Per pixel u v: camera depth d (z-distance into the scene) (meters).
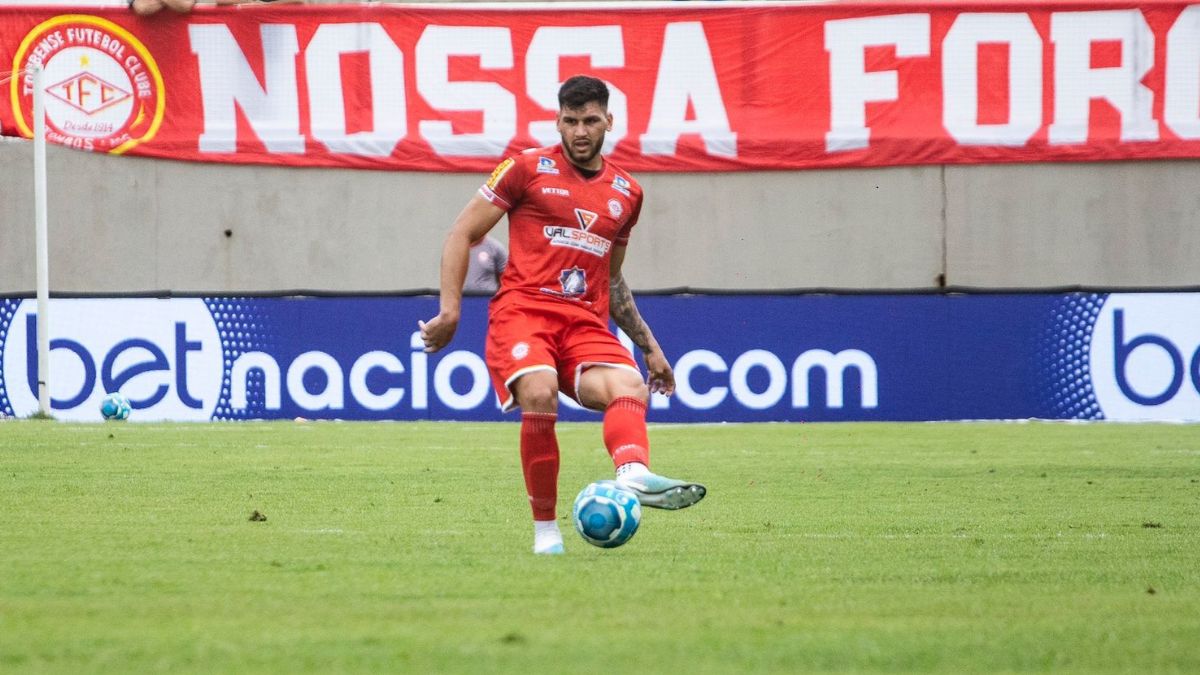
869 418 57.91
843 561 17.80
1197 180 60.09
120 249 62.22
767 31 60.53
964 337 57.78
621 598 14.33
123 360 58.19
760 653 11.41
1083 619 13.30
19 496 26.39
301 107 61.56
